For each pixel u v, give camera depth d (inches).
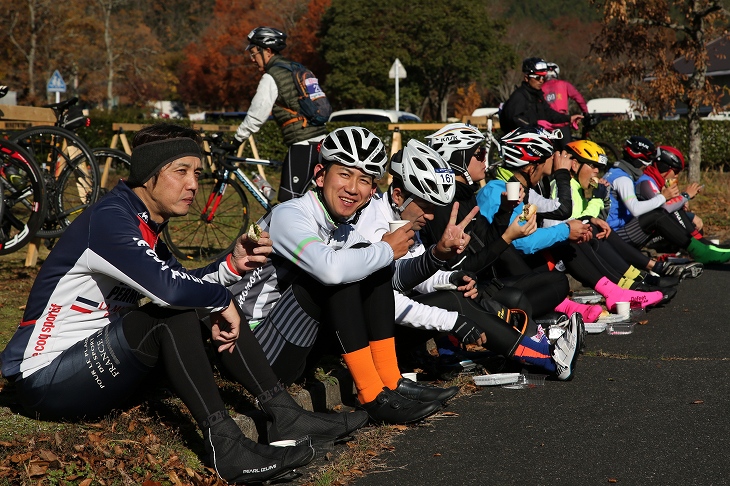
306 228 141.6
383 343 152.9
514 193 193.5
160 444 128.6
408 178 160.4
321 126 282.0
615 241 280.1
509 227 179.2
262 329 144.6
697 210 478.9
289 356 144.6
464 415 159.2
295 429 133.6
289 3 1854.1
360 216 165.3
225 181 327.6
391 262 146.9
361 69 1627.7
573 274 251.1
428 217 165.2
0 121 302.7
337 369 176.6
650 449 139.0
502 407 163.9
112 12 1840.6
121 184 125.0
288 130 280.1
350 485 125.9
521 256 214.8
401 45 1635.1
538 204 229.5
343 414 140.4
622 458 135.1
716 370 188.9
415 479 127.7
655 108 625.0
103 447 123.3
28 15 1465.3
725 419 154.0
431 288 177.9
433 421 155.5
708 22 595.8
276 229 142.6
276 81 277.3
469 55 1647.4
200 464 126.6
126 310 127.3
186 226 350.6
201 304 121.0
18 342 127.6
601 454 137.0
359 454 136.9
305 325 144.4
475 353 198.2
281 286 147.1
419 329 179.3
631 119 740.7
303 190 280.4
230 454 121.4
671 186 299.6
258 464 121.4
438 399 152.3
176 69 2290.8
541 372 183.3
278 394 133.9
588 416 157.2
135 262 118.3
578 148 249.8
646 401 166.2
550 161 237.3
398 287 165.2
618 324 231.8
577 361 200.1
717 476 127.1
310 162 279.1
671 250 340.8
